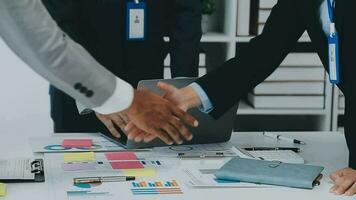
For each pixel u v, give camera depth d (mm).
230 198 1587
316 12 1867
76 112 2600
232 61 2045
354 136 1783
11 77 4125
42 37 1257
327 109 3482
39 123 3744
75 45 1348
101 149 2041
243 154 1981
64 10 2412
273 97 3449
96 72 1370
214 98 1999
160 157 1962
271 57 2020
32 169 1783
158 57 2658
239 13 3404
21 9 1216
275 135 2268
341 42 1804
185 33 2627
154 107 1784
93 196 1582
